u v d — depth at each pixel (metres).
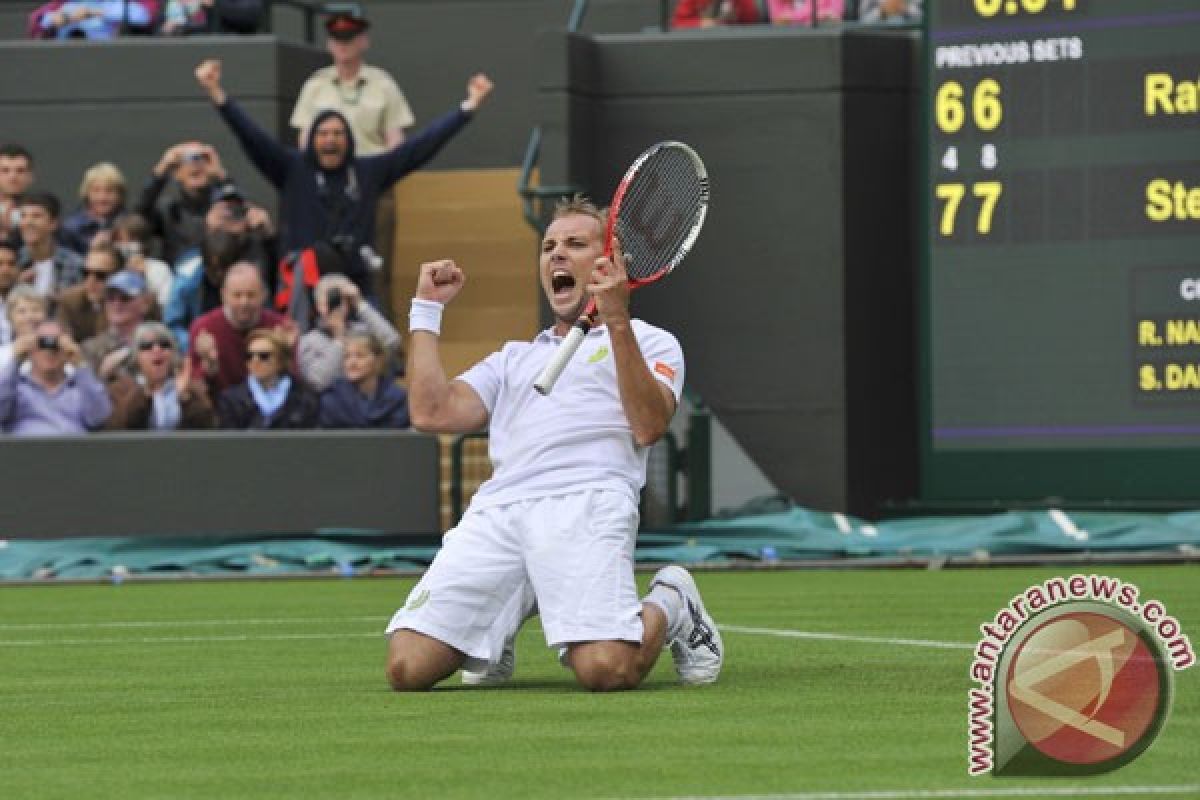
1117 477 48.41
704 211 22.48
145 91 56.25
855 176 54.09
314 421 49.25
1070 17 48.53
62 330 49.22
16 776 16.67
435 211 59.00
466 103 52.03
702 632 22.20
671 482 50.94
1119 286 48.31
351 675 24.62
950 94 49.53
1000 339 49.25
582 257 22.36
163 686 23.72
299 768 16.77
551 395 22.02
